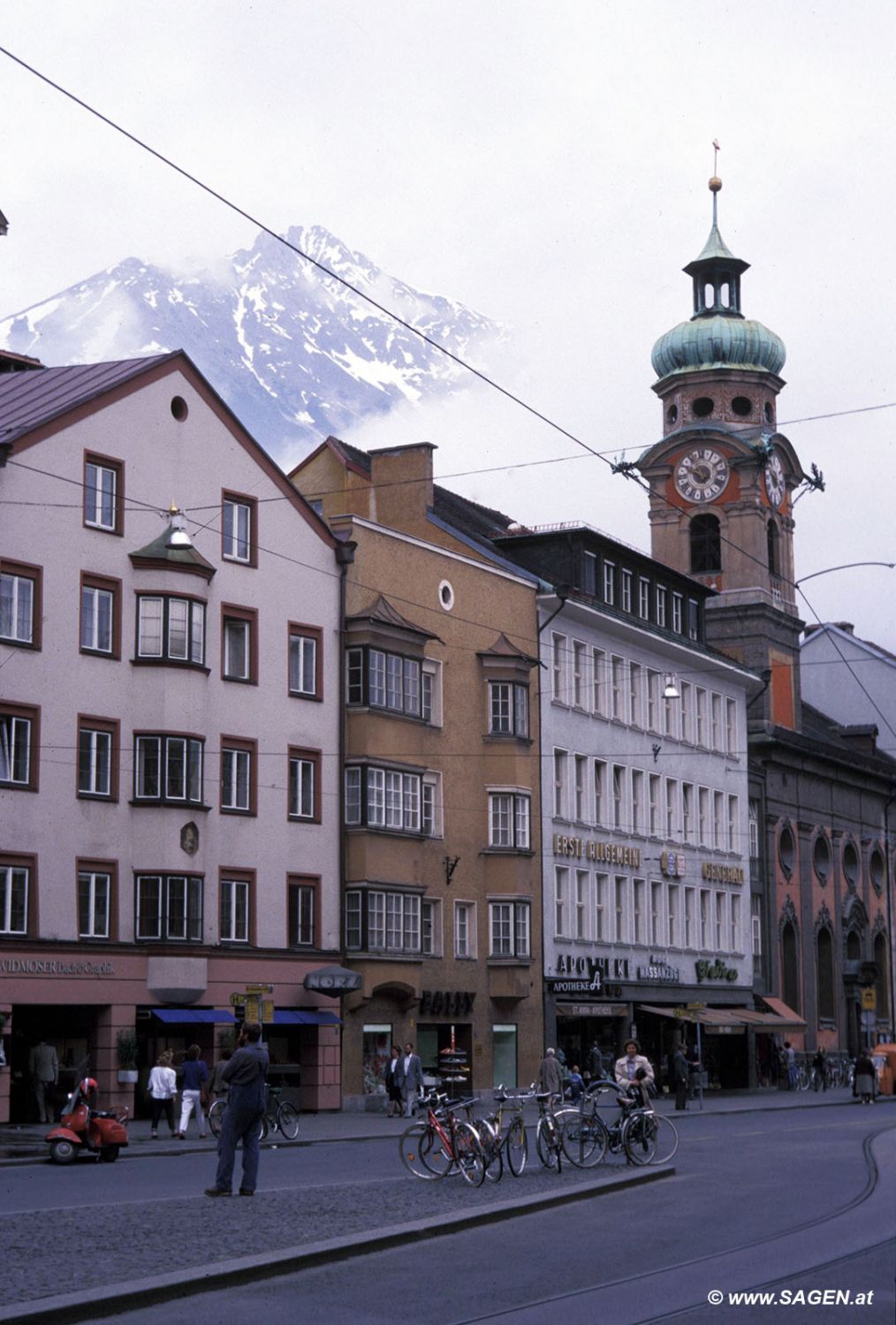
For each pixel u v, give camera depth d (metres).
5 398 47.78
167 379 48.28
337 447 66.38
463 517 69.50
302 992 50.59
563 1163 27.94
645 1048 69.25
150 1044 46.75
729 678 79.75
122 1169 30.61
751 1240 19.30
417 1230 19.44
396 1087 49.00
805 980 85.81
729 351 88.75
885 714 107.19
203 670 47.53
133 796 46.09
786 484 89.75
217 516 49.38
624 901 68.38
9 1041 42.81
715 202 92.25
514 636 61.66
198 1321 14.46
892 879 98.25
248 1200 23.08
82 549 45.38
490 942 58.84
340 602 53.59
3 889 42.59
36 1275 16.06
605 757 67.50
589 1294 15.64
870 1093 63.31
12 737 43.25
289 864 50.69
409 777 54.69
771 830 83.56
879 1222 20.89
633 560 70.94
